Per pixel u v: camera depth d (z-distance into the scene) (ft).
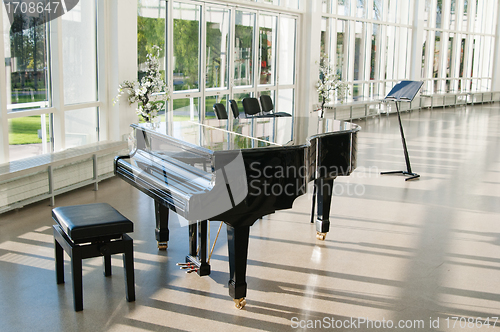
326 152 12.28
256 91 33.06
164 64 25.61
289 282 10.85
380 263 12.02
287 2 35.65
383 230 14.55
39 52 17.98
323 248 13.00
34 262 11.68
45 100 18.56
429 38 52.70
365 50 44.70
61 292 10.11
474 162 25.17
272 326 8.95
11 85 16.90
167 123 13.65
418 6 49.49
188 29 26.78
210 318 9.18
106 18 20.97
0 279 10.67
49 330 8.59
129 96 21.85
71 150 18.84
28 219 15.03
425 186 20.08
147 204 16.92
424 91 53.57
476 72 62.08
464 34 58.54
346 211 16.46
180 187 9.50
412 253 12.71
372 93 46.50
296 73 37.04
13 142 17.15
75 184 18.22
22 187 15.92
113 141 21.34
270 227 14.71
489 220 15.64
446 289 10.61
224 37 29.58
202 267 10.90
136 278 10.87
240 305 9.57
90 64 20.90
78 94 20.31
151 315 9.23
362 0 43.06
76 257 9.04
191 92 27.61
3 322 8.83
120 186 19.53
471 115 48.37
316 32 36.99
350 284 10.80
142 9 23.59
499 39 63.62
